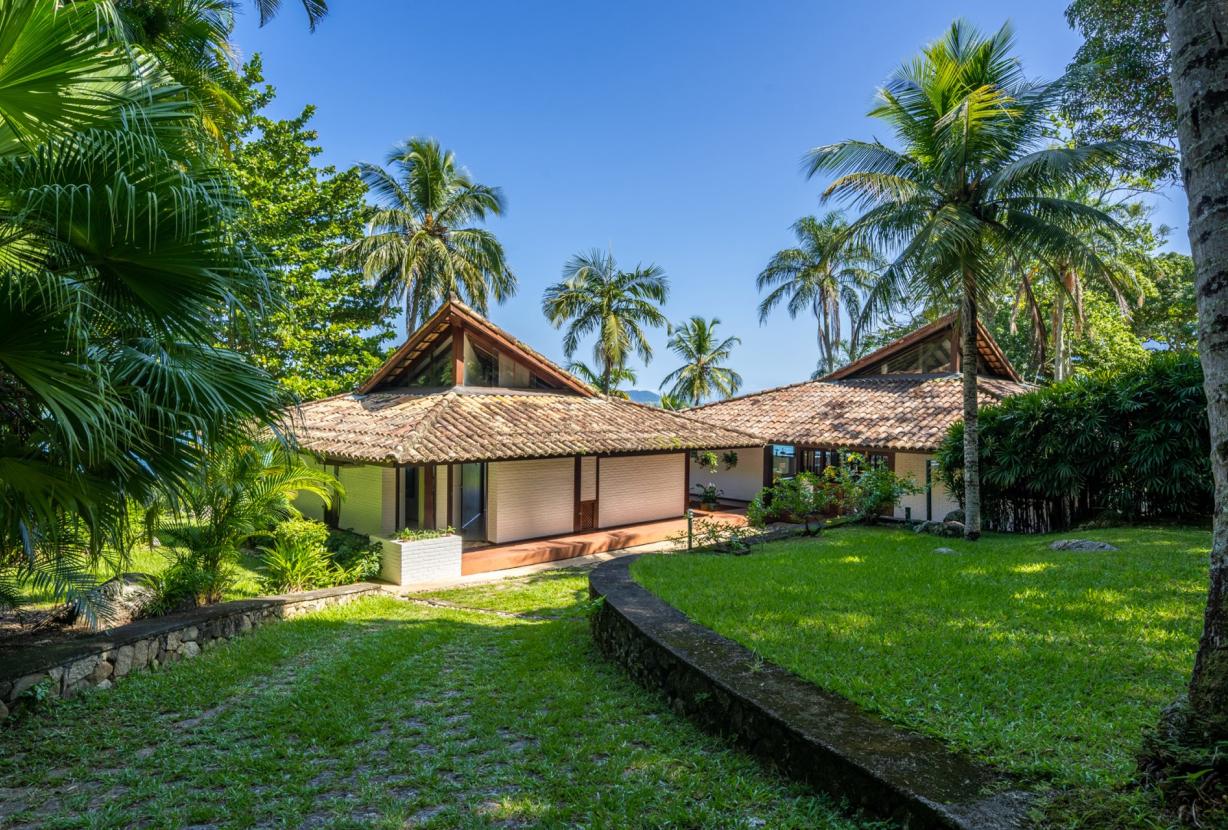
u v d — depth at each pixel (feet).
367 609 33.30
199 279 14.61
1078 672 14.51
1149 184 57.82
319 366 82.84
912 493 50.44
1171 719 9.12
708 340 143.95
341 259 91.20
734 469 76.95
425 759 14.15
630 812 11.25
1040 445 41.78
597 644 23.66
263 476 30.76
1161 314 86.63
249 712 17.65
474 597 37.45
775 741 12.46
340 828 11.24
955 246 34.68
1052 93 35.99
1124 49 44.50
